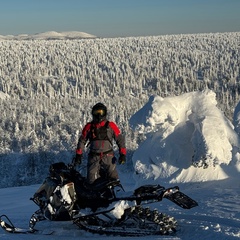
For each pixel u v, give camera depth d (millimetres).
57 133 83250
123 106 111250
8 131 89438
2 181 69688
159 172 9820
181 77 190875
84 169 5719
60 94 177875
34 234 5211
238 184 8555
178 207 6430
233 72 190750
